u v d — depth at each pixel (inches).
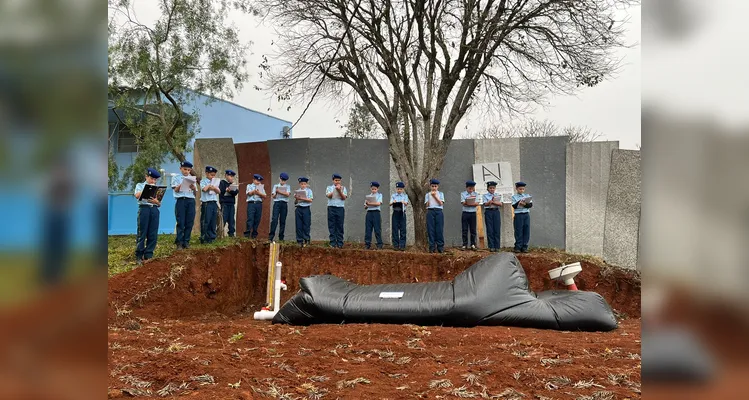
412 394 151.9
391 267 477.1
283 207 510.0
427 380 166.2
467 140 556.7
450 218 557.3
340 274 483.8
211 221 466.0
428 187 526.6
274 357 197.6
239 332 259.4
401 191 512.1
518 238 489.7
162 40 506.9
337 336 239.8
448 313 283.4
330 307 299.1
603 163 512.1
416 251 500.7
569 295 298.5
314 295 305.3
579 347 217.6
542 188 533.3
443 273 466.0
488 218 498.3
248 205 522.0
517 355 201.2
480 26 469.4
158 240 513.3
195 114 594.6
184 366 174.1
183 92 610.9
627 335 261.3
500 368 178.4
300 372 173.6
